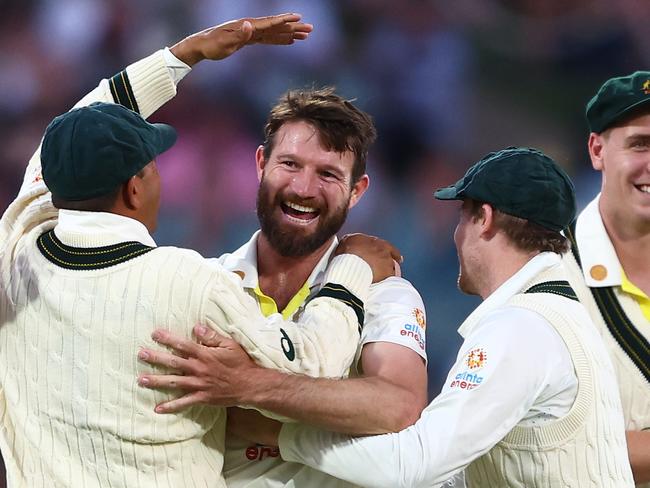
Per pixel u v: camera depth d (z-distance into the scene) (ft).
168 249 29.12
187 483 29.45
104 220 29.25
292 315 34.91
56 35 101.91
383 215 94.53
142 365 28.43
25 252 30.40
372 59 100.48
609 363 31.91
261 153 35.58
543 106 100.42
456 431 29.73
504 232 32.58
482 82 100.68
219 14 101.30
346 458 30.66
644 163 36.52
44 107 100.78
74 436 28.81
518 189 32.24
